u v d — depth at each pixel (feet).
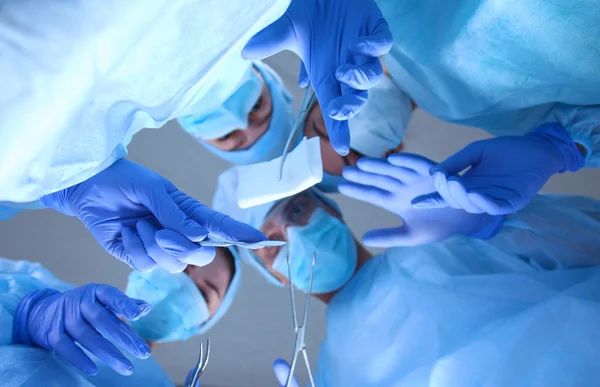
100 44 1.65
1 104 1.65
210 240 2.45
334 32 2.55
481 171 3.08
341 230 3.84
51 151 1.84
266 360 5.85
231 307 5.90
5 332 2.77
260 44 2.49
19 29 1.57
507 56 2.71
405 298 3.27
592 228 3.26
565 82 2.77
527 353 2.59
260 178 2.66
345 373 3.32
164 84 1.82
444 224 3.39
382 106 3.69
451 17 2.80
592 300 2.68
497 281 3.04
